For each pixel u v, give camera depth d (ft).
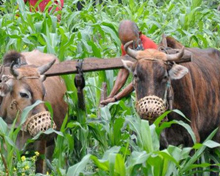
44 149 50.03
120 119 48.88
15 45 65.51
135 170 42.98
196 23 77.15
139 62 46.34
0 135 45.68
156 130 45.44
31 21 67.31
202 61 53.26
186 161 47.57
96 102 56.13
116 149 44.68
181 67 46.39
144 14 78.02
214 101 52.47
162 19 77.71
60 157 49.14
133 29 51.96
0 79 48.32
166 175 43.21
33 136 46.75
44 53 55.52
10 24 69.41
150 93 45.60
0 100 48.65
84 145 50.47
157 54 46.60
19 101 47.06
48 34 63.00
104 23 64.54
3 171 48.78
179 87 48.78
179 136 49.60
